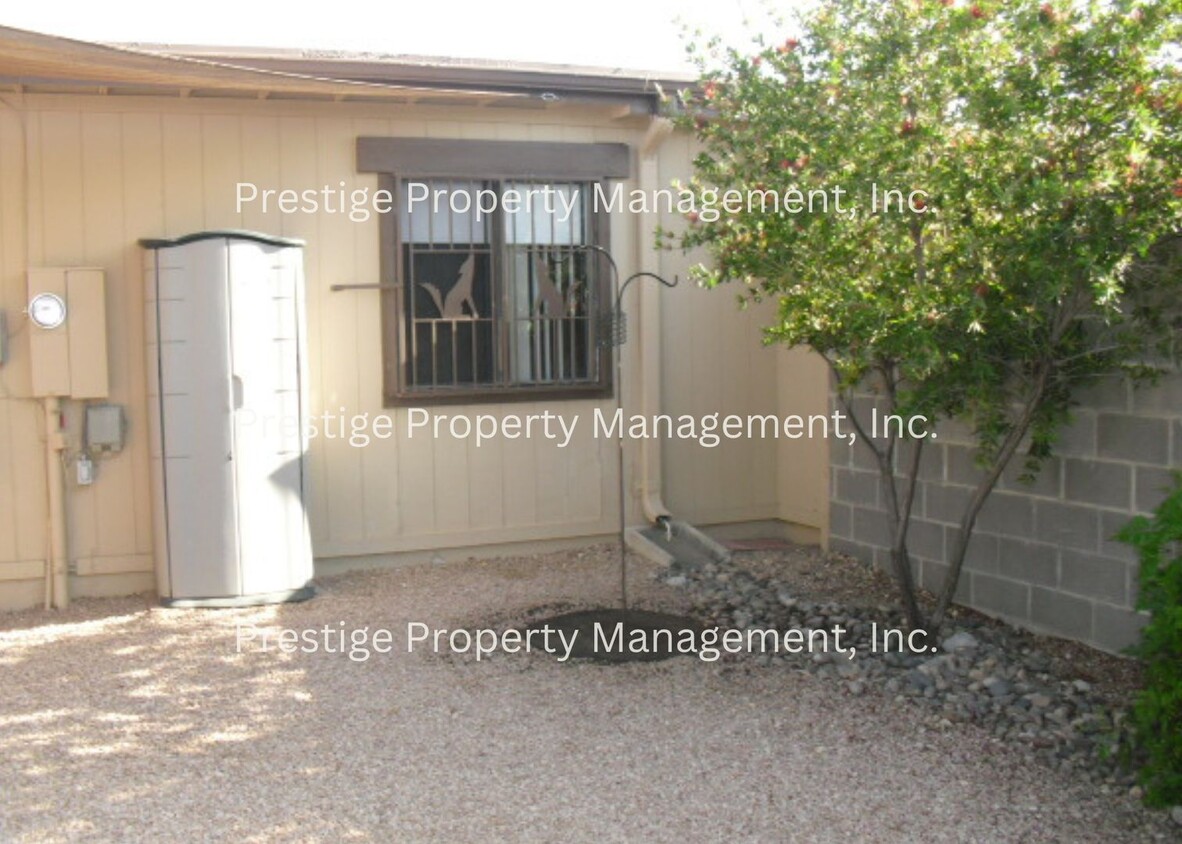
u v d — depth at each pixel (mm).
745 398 8742
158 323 6789
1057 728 4980
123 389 7117
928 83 5270
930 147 5273
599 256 8133
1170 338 5375
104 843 3982
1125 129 4953
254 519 6914
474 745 4828
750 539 8758
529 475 8102
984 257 5191
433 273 7781
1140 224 4891
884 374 5922
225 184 7281
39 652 6102
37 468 6992
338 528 7648
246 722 5094
